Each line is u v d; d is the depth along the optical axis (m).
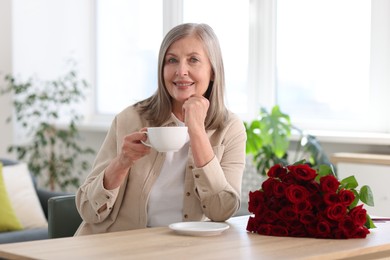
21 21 5.67
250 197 2.27
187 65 2.53
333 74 4.76
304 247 2.01
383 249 2.07
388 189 3.82
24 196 4.48
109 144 2.65
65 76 5.93
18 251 1.89
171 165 2.60
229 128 2.64
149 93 5.91
